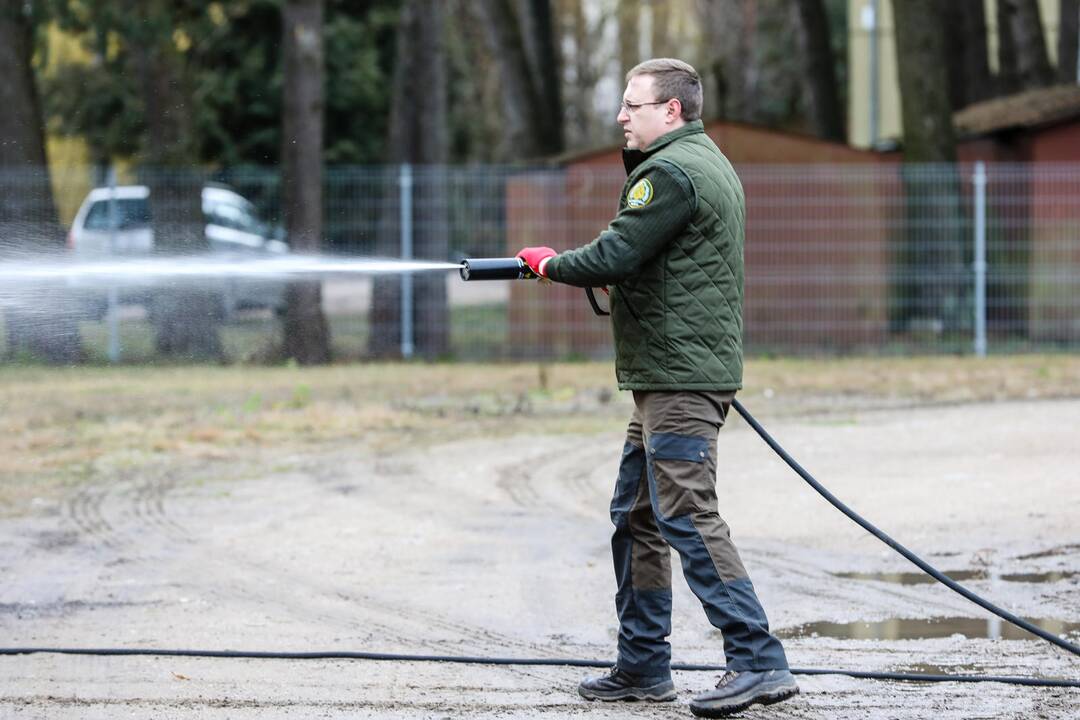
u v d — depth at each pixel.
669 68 12.15
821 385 37.69
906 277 45.28
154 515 21.92
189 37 68.75
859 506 21.47
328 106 81.50
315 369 41.50
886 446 27.00
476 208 45.34
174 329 37.81
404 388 38.00
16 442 28.95
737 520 20.81
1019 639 14.82
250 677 13.58
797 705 12.54
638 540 12.75
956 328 45.16
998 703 12.60
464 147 98.69
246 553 19.30
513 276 12.50
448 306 45.47
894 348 45.12
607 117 121.56
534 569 18.28
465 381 39.53
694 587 11.91
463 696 12.95
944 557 18.47
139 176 42.53
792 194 45.34
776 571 17.89
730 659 11.86
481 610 16.30
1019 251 45.12
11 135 45.47
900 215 45.41
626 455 12.76
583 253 11.83
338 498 23.23
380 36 83.31
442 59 53.97
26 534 20.52
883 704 12.57
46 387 36.66
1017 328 45.25
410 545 19.73
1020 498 21.59
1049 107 49.94
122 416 32.56
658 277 11.88
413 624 15.70
